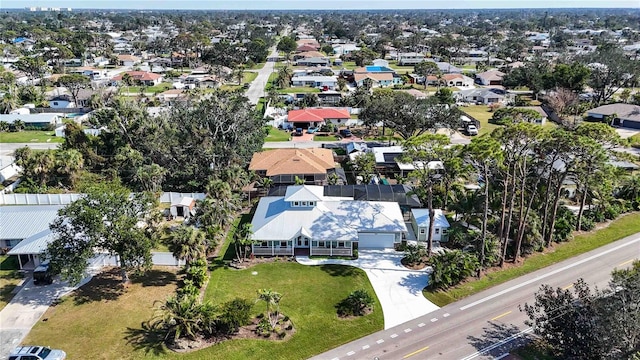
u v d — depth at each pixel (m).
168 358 35.41
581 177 51.53
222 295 43.78
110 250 43.28
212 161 72.69
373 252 52.31
